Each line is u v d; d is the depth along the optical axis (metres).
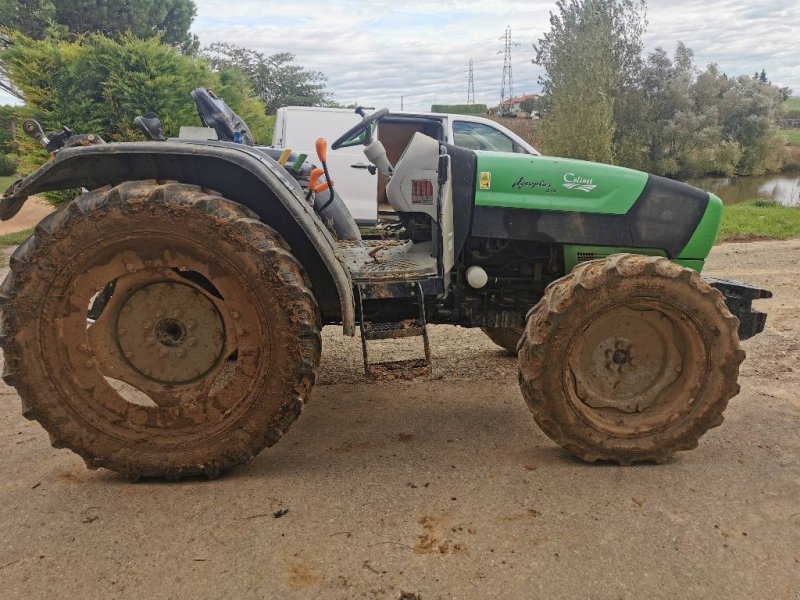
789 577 2.19
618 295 2.86
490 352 4.85
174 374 2.81
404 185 3.46
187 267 2.69
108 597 2.08
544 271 3.54
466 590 2.12
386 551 2.31
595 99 17.88
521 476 2.88
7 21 20.53
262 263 2.65
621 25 21.91
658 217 3.30
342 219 4.24
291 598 2.07
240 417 2.76
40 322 2.67
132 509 2.59
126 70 11.77
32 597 2.09
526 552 2.31
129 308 2.78
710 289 2.92
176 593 2.10
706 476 2.89
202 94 3.76
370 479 2.85
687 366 3.01
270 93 36.25
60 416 2.73
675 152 28.64
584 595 2.10
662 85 27.61
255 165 2.72
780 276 7.21
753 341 4.96
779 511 2.60
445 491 2.74
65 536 2.41
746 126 30.27
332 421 3.56
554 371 2.88
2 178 22.05
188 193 2.66
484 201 3.24
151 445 2.77
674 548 2.34
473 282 3.38
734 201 20.97
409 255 3.67
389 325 3.21
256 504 2.62
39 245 2.64
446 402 3.86
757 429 3.41
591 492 2.73
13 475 2.92
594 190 3.29
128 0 22.73
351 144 3.88
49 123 11.61
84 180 2.88
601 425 2.96
